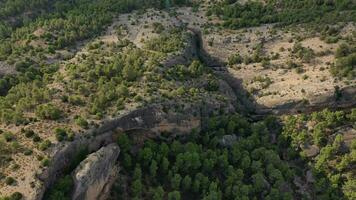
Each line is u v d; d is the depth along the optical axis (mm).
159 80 170125
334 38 197500
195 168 148250
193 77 181500
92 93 155750
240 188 147125
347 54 188375
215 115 169250
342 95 175500
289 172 158375
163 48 198000
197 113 162000
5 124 138750
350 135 166500
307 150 166375
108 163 131875
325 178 158125
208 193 143750
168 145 154875
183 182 143750
